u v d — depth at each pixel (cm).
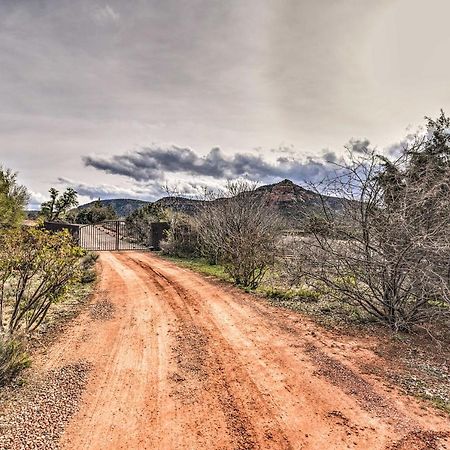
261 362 555
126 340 654
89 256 1634
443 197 641
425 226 656
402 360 557
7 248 646
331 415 410
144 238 2852
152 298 965
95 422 401
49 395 459
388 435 372
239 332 692
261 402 440
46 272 663
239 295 991
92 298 965
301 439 368
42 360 568
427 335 666
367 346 614
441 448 351
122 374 519
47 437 374
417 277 650
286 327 717
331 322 743
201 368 536
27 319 698
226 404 436
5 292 885
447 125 856
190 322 757
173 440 369
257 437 372
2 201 1427
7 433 380
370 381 489
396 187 712
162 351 602
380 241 689
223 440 368
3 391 467
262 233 1167
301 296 936
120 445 362
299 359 564
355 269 730
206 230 1620
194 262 1698
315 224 810
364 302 820
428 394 453
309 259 816
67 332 696
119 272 1389
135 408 429
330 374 511
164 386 483
